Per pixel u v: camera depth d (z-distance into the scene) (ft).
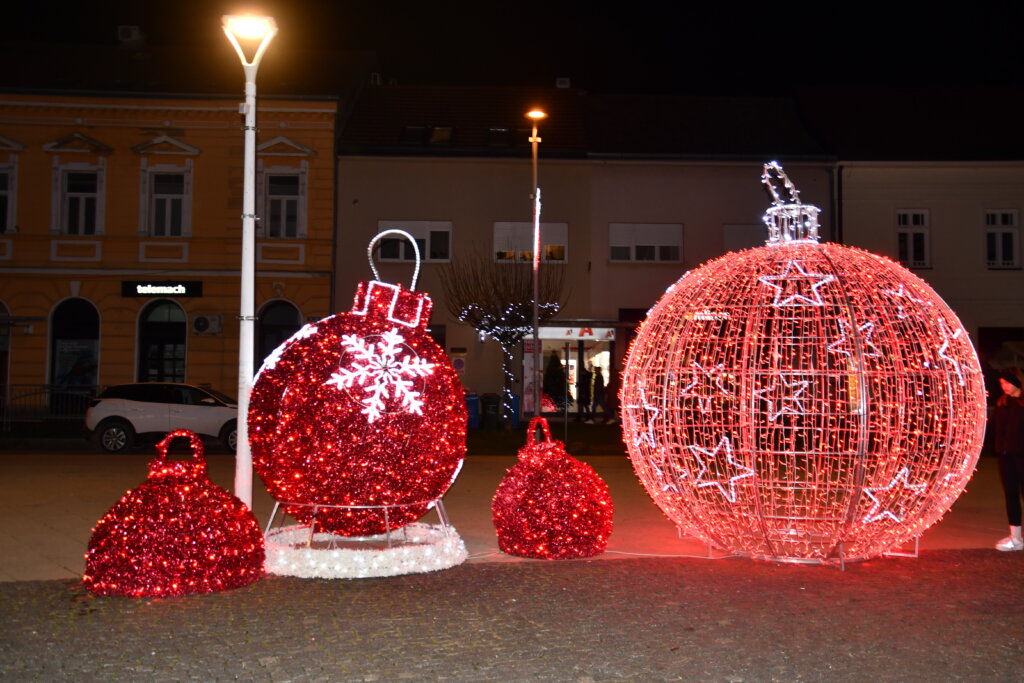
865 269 25.62
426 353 26.50
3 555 27.89
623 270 91.61
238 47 31.32
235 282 88.38
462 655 17.92
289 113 88.89
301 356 25.75
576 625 20.06
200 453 24.14
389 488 25.58
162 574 22.45
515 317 82.38
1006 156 92.07
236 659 17.61
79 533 31.58
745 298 25.32
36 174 87.61
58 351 88.48
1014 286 92.27
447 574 25.25
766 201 92.17
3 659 17.54
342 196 90.22
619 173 91.86
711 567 26.08
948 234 92.12
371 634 19.35
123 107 87.66
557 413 91.15
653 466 26.43
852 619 20.53
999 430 29.17
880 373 24.20
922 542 30.19
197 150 88.17
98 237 87.76
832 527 25.30
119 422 66.08
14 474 48.91
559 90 102.22
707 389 25.58
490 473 51.21
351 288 89.66
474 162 90.89
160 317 89.40
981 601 22.17
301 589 23.43
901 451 24.45
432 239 90.74
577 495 27.43
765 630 19.65
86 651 18.07
